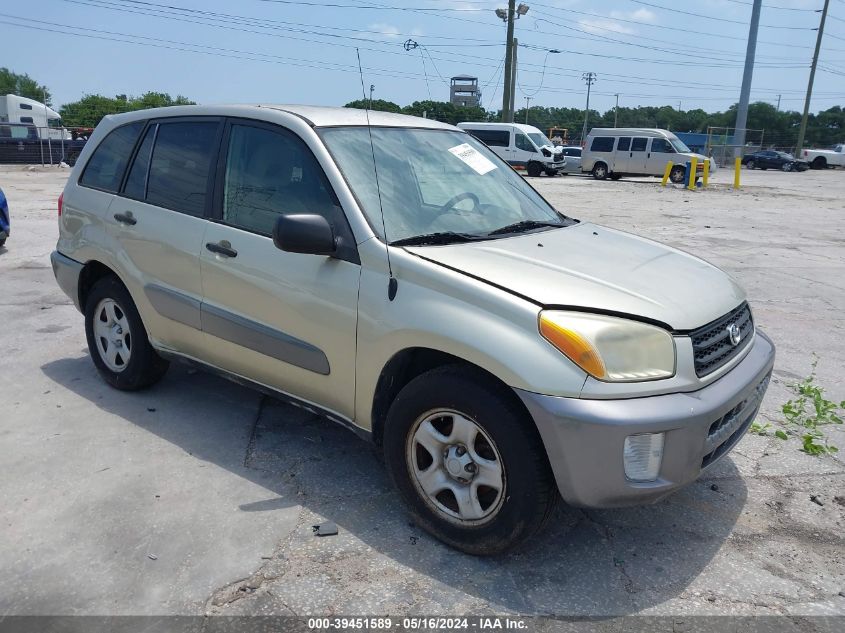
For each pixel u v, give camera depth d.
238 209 3.79
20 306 6.86
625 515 3.42
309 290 3.36
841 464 3.99
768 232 13.49
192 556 3.00
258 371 3.76
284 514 3.33
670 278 3.26
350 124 3.78
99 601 2.73
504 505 2.85
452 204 3.70
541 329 2.73
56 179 23.47
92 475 3.65
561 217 4.24
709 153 47.75
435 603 2.75
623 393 2.67
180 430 4.20
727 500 3.59
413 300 3.02
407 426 3.09
